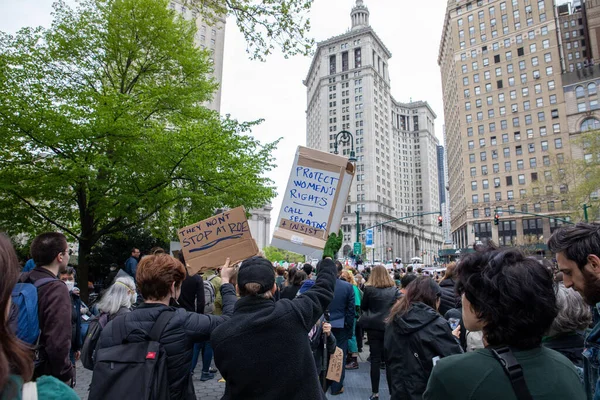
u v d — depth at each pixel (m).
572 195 34.94
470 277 1.59
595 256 1.79
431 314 3.22
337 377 4.51
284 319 2.25
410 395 3.09
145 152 11.59
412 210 152.75
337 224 3.15
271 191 14.91
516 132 67.75
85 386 5.96
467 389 1.39
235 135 13.79
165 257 2.70
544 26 66.50
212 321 2.57
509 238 66.12
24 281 3.07
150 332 2.34
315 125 128.12
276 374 2.14
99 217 12.13
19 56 11.70
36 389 1.08
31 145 11.04
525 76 67.75
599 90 60.75
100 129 10.77
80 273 12.62
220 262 3.15
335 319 5.82
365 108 108.44
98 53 13.48
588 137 33.62
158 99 13.69
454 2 77.25
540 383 1.36
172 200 12.29
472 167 72.12
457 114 78.38
